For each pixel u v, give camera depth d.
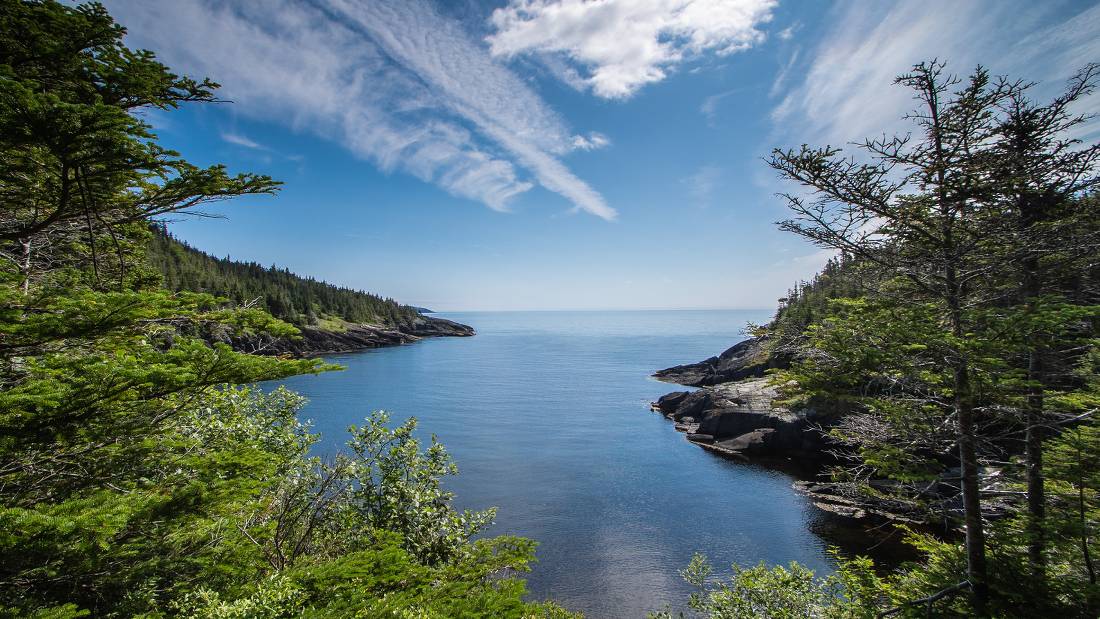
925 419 9.85
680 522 24.69
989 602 9.05
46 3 4.49
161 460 5.20
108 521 3.95
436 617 4.94
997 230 9.53
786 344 11.73
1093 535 8.98
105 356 4.46
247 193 5.21
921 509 11.09
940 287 10.09
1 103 3.47
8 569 3.92
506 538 7.35
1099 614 8.34
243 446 6.07
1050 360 10.14
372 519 10.45
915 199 10.03
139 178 5.20
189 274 74.75
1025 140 9.89
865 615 10.16
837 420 34.34
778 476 31.66
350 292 167.38
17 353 4.29
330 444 33.88
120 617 4.53
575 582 19.22
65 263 7.09
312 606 4.90
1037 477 10.01
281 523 8.41
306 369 4.75
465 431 42.25
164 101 5.50
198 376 4.43
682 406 49.16
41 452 4.25
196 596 4.89
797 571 12.26
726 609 12.14
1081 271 9.61
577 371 87.38
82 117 3.80
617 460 34.72
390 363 97.88
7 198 5.15
